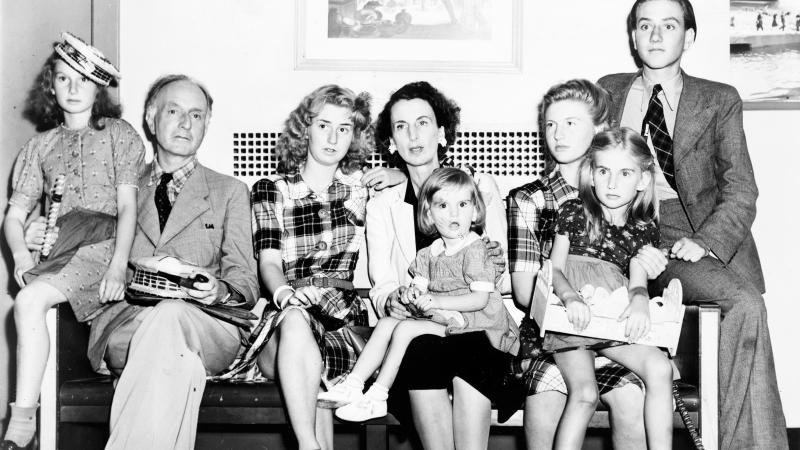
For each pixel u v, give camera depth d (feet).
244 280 8.39
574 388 7.44
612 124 8.71
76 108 8.63
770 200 10.39
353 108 8.64
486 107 10.22
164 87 8.87
